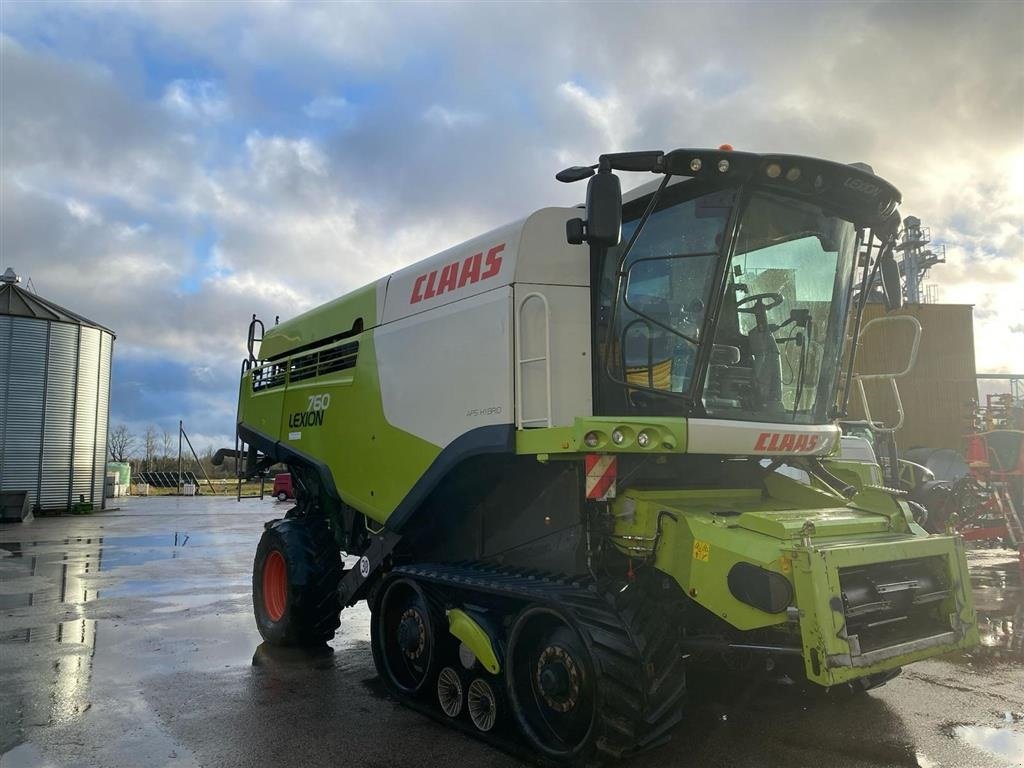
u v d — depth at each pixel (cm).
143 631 757
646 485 451
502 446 448
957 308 2262
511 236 464
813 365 484
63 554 1414
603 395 454
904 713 492
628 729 366
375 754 436
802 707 503
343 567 693
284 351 755
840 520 416
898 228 489
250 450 855
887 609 386
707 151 404
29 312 2597
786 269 461
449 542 564
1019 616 789
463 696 478
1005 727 466
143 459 6831
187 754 437
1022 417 1308
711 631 434
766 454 445
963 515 1187
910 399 2214
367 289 616
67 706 522
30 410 2575
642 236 453
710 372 434
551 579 445
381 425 570
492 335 464
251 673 606
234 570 1196
